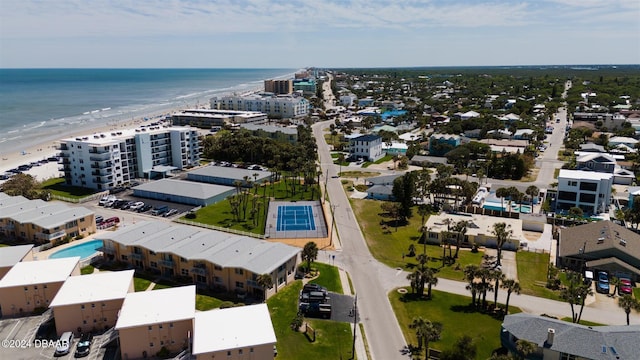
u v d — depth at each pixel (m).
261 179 159.50
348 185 160.00
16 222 105.88
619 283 84.31
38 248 100.81
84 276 75.50
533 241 108.69
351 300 81.56
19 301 74.38
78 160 150.12
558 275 92.06
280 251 88.50
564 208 132.12
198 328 61.53
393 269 95.06
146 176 164.88
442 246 107.75
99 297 69.06
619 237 96.56
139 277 88.06
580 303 75.31
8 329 69.81
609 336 58.62
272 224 120.81
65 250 100.94
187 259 84.81
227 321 63.41
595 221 114.62
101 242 105.62
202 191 140.38
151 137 167.38
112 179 151.50
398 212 125.25
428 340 62.44
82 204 135.25
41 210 111.31
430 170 179.25
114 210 130.50
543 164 189.00
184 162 179.50
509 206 129.88
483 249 105.06
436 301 81.38
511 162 168.38
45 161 193.12
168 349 63.91
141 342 62.69
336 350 66.44
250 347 58.47
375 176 168.88
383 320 75.19
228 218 124.38
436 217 119.62
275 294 82.62
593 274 90.81
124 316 63.75
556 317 75.88
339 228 118.81
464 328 72.31
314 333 69.31
